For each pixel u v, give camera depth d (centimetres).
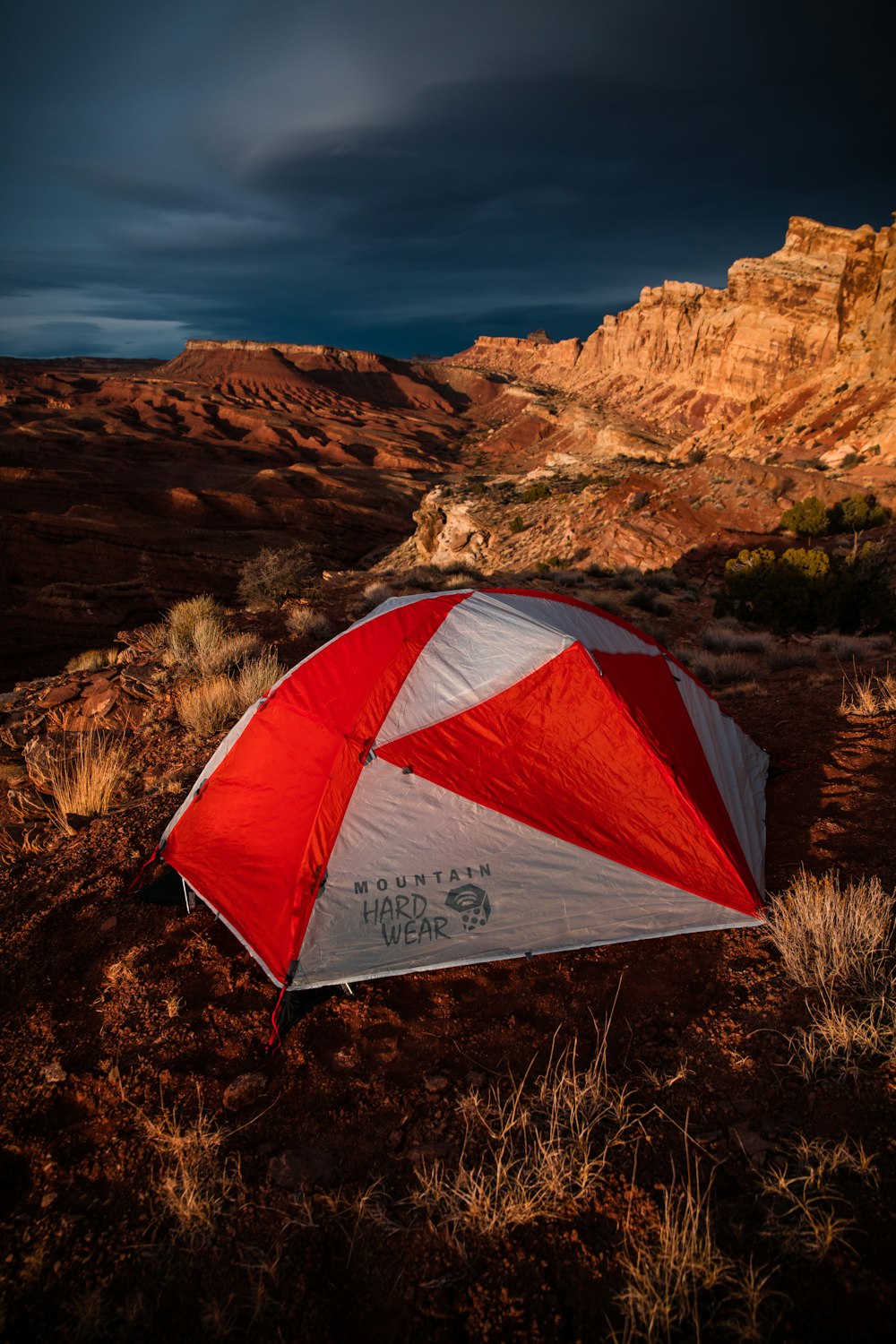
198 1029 341
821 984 317
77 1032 344
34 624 5006
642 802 404
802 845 452
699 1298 200
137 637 1138
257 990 364
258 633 1077
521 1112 278
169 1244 240
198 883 420
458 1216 235
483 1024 333
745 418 9231
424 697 432
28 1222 253
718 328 16025
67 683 898
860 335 9025
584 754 414
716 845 390
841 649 1142
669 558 3219
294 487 10619
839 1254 203
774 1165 237
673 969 354
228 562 6238
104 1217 253
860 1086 261
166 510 8506
